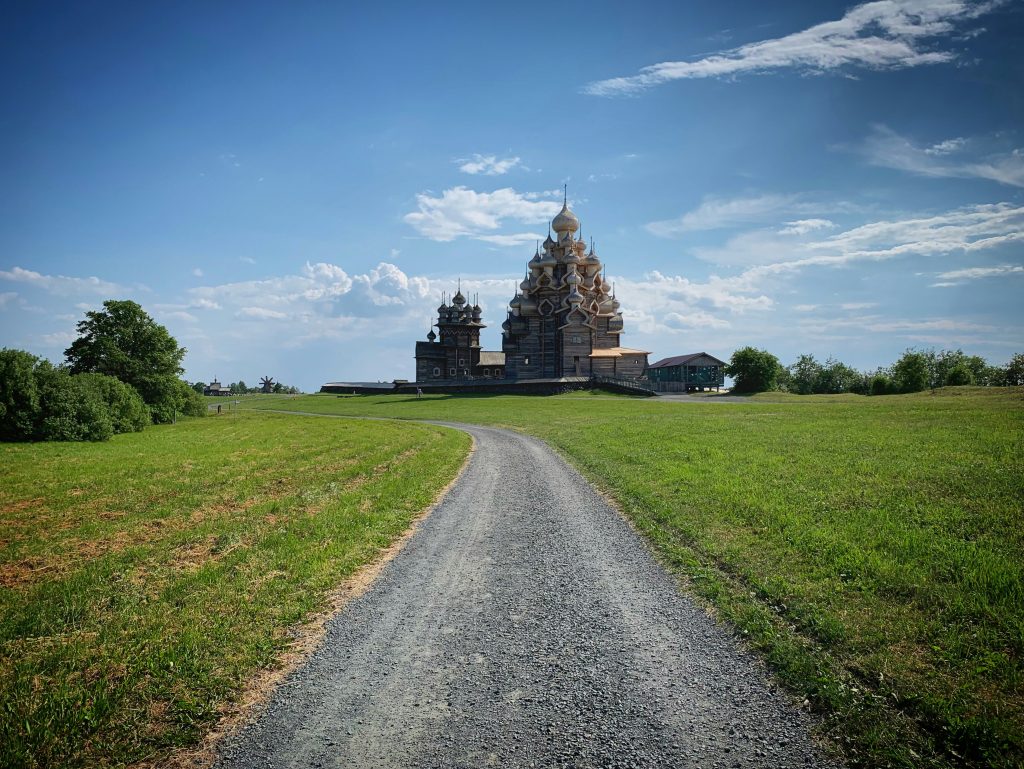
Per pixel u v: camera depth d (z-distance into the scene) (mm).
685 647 8406
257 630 9234
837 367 139875
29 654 8625
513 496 20000
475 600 10547
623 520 15922
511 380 103312
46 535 16188
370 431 51438
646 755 6074
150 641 8820
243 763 6160
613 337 112562
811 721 6559
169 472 28172
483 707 7059
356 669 8094
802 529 12992
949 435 25422
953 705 6402
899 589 9484
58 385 48781
